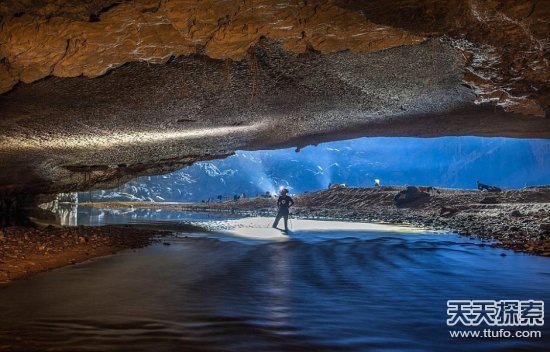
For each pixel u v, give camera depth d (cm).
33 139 1273
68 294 664
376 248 1263
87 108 1014
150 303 609
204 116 1198
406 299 636
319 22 568
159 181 9756
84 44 621
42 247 1090
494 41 609
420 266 941
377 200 3850
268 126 1493
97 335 471
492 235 1605
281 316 545
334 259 1052
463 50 676
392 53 768
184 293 674
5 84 735
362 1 511
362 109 1235
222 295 661
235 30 583
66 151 1549
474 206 2766
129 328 495
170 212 4100
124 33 597
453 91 1020
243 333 478
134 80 852
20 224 1767
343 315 550
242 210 4612
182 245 1316
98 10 554
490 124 1489
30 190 1964
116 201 7856
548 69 715
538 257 1066
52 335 471
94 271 862
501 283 752
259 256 1097
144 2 532
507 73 755
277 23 570
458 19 541
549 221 1895
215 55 650
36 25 586
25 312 560
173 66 796
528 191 3152
